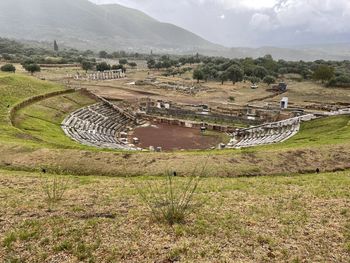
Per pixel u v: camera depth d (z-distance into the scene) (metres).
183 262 13.26
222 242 15.10
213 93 121.44
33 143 43.78
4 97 69.94
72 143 51.69
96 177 32.44
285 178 31.58
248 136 70.94
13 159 36.44
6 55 182.88
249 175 35.06
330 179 29.80
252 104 98.75
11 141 42.41
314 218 18.31
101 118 78.62
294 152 39.75
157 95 113.56
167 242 14.95
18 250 14.28
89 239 15.30
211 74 160.88
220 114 84.19
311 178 30.94
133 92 116.00
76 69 174.38
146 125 81.94
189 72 187.50
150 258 13.58
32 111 68.12
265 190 25.62
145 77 165.38
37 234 15.67
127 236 15.59
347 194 23.23
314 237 15.68
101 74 156.75
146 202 21.20
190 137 72.00
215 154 40.03
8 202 20.98
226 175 34.88
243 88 134.88
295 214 19.06
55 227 16.55
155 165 36.66
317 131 61.00
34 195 23.20
